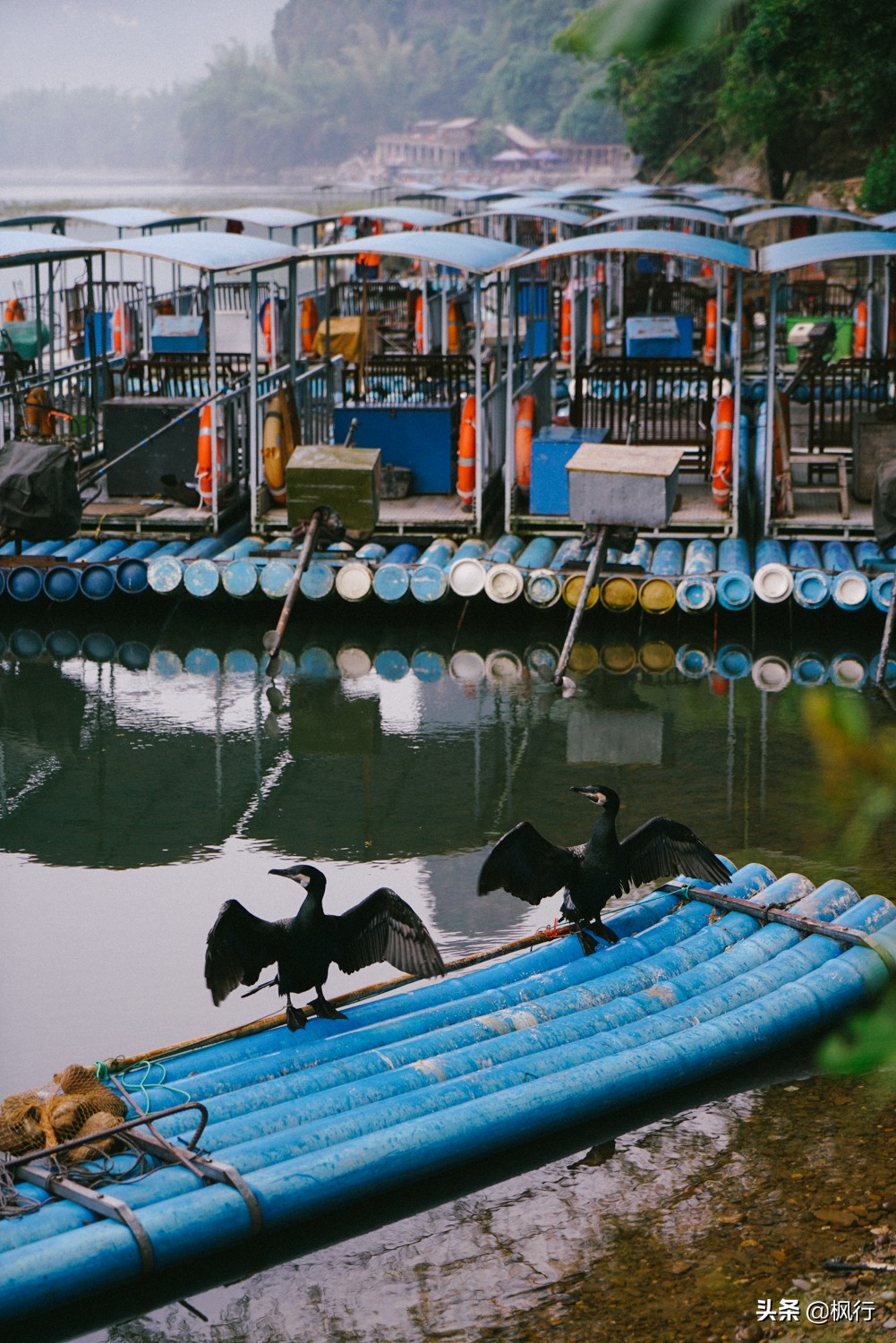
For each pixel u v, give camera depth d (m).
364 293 23.41
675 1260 5.46
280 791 11.34
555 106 131.38
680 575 15.05
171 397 18.61
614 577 15.05
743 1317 5.04
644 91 57.19
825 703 1.39
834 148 49.75
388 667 14.73
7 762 12.03
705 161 57.47
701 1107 6.72
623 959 7.82
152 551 16.42
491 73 139.38
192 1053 6.78
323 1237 5.78
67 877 9.66
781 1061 7.12
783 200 51.22
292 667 14.75
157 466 17.50
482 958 7.87
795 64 32.47
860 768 1.37
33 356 21.78
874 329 25.98
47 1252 5.21
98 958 8.37
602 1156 6.32
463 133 143.88
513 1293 5.32
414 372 18.61
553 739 12.47
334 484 14.88
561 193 35.22
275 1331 5.16
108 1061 6.59
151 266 25.47
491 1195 6.05
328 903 9.16
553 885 7.49
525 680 14.23
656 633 15.66
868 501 16.89
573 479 14.35
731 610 15.12
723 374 19.33
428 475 17.88
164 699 13.76
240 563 15.52
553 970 7.73
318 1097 6.34
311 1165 5.80
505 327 29.75
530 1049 6.84
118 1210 5.39
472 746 12.34
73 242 16.83
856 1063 1.74
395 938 6.59
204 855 10.07
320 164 195.50
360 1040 6.92
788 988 7.31
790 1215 5.73
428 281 26.69
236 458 17.80
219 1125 6.12
